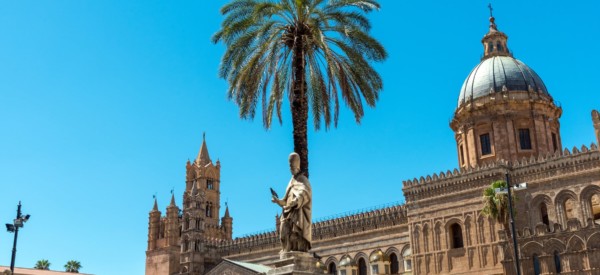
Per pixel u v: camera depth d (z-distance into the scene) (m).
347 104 33.50
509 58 88.06
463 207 73.00
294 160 20.25
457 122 88.88
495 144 81.69
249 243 104.56
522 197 69.44
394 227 84.56
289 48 32.69
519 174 70.75
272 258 100.31
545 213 69.50
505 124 82.06
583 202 65.31
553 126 84.94
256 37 32.06
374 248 86.12
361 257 87.50
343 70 33.00
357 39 32.88
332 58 32.22
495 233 69.25
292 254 18.88
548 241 62.28
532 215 68.12
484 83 85.19
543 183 68.62
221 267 90.38
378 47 33.16
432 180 76.62
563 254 60.97
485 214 67.75
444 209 74.62
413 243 76.25
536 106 82.69
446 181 75.25
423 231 75.75
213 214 136.12
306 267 18.72
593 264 58.97
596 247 59.28
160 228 121.81
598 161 65.44
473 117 84.81
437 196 75.81
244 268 86.50
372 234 87.12
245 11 32.94
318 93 34.00
